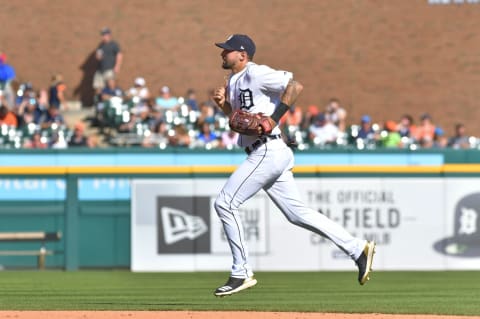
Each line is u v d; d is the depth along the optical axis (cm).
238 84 2784
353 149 6228
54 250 5406
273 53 8712
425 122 7462
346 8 8750
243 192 2783
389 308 3319
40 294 3906
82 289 4134
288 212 2828
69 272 5141
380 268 5100
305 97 8694
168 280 4584
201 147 6362
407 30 8738
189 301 3581
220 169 5212
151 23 8638
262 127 2709
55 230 5391
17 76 8550
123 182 5328
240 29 8694
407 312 3169
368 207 5100
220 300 3631
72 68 8569
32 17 8588
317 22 8731
